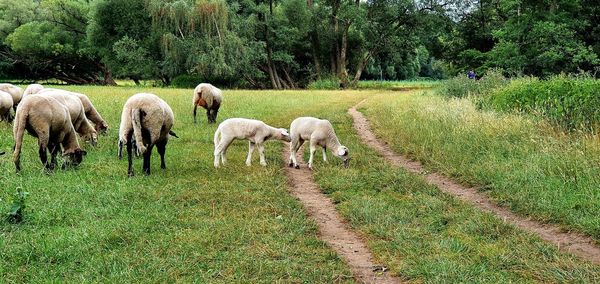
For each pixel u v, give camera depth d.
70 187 8.64
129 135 9.62
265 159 11.95
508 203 8.62
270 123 17.62
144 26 49.09
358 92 39.34
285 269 5.89
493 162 10.63
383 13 54.50
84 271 5.70
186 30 45.06
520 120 13.22
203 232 6.88
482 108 17.67
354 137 15.64
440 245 6.70
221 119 18.14
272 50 56.09
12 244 6.25
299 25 54.53
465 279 5.70
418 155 12.48
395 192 9.37
